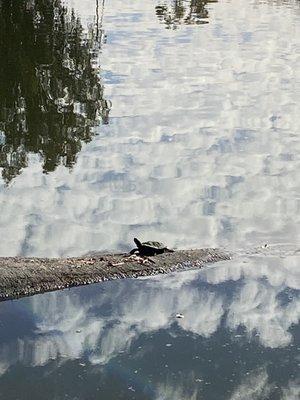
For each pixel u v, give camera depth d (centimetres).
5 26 3316
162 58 2861
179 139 1761
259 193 1397
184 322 869
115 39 3259
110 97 2178
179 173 1502
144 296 949
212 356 793
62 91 2222
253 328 854
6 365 773
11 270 996
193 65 2748
